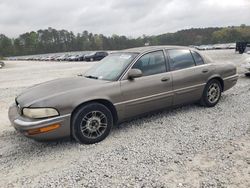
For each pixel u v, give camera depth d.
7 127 5.27
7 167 3.62
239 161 3.49
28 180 3.27
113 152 3.91
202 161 3.53
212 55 27.36
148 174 3.26
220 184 3.00
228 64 6.26
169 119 5.25
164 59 5.12
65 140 4.44
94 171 3.40
